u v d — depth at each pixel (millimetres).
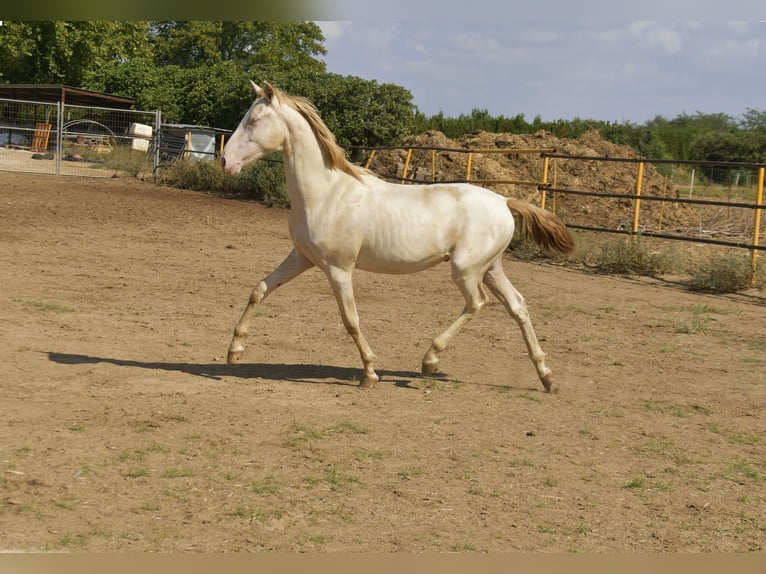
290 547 3916
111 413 5730
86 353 7520
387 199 6828
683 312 11406
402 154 25609
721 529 4523
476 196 6977
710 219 22094
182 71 41625
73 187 22562
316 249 6762
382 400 6641
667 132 49938
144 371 7035
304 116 6711
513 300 7188
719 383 7836
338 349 8500
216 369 7316
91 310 9523
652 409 6863
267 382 6973
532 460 5438
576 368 8180
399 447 5500
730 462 5652
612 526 4469
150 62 42375
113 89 41312
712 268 13406
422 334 9398
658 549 4203
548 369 7227
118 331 8586
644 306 11750
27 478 4441
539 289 12734
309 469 4961
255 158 6672
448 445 5625
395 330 9539
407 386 7145
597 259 15156
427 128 42031
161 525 4039
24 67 43875
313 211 6719
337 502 4508
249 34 56469
